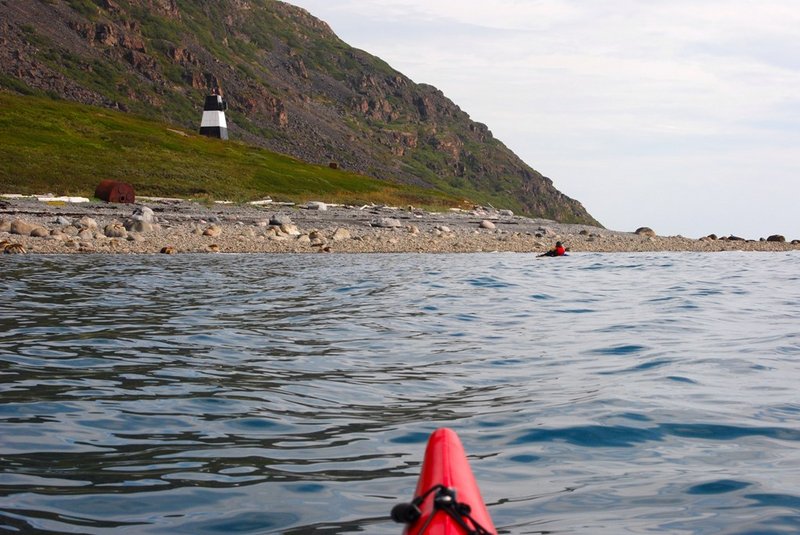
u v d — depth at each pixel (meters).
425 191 107.31
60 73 179.12
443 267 30.06
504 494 5.88
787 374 10.27
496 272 28.33
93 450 6.83
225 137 125.00
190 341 12.49
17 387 9.09
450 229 55.56
